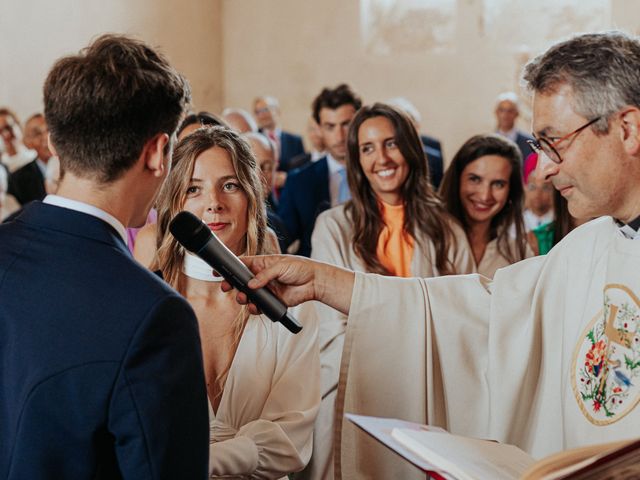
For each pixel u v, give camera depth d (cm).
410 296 228
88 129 157
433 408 228
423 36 1166
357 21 1184
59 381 148
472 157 392
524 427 219
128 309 150
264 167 503
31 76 958
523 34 1127
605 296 195
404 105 649
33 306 153
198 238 188
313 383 242
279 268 221
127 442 148
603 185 183
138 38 168
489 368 220
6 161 799
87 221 158
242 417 235
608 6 1087
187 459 153
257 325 240
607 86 177
